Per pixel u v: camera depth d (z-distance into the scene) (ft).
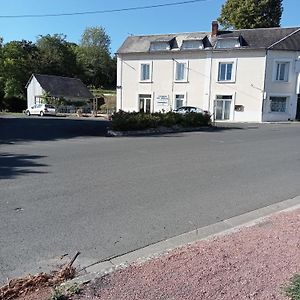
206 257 13.32
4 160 34.83
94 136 60.39
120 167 31.86
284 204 21.67
